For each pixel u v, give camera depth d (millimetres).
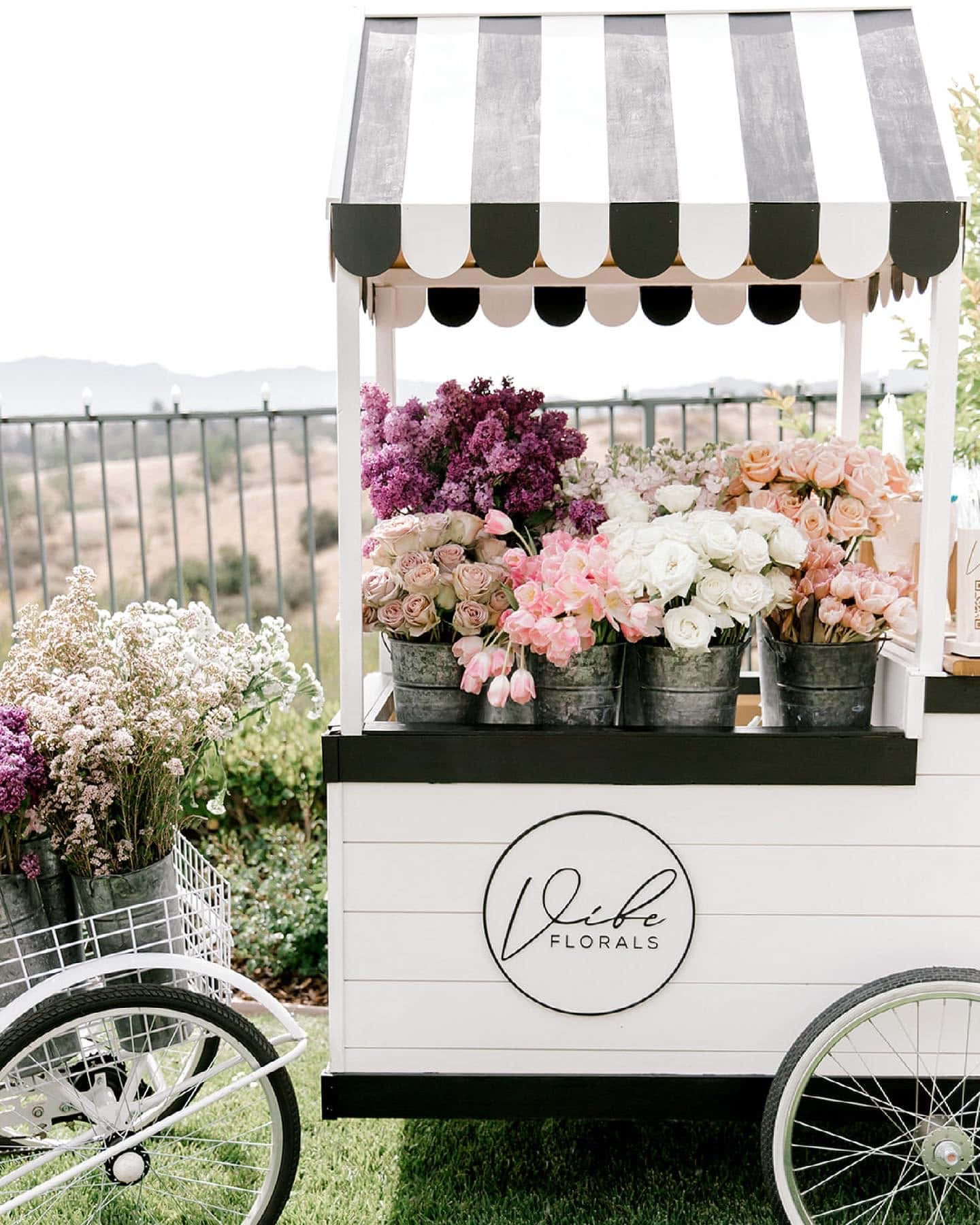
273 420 4113
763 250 1733
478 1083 2006
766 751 1915
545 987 1983
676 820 1940
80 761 1821
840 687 2041
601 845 1949
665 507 2182
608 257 2637
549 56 2047
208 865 2178
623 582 1899
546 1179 2316
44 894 1962
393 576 2166
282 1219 2205
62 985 1778
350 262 1762
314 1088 2750
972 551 1928
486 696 2205
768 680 2203
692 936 1967
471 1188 2295
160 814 1963
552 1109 2010
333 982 2000
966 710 1902
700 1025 1990
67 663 2018
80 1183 2107
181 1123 2543
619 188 1755
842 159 1807
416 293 2863
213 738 1982
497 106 1938
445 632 2143
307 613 9242
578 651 1958
